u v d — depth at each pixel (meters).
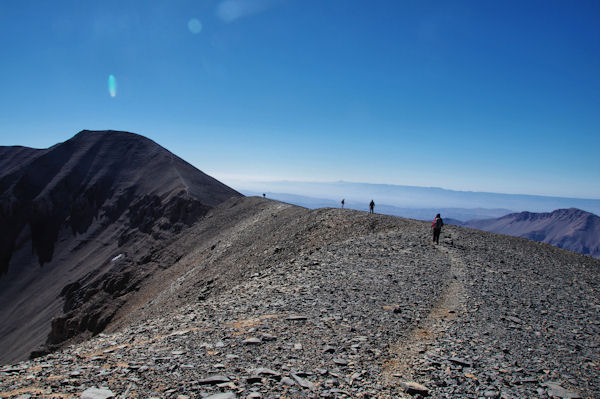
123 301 69.31
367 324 12.18
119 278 79.44
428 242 30.61
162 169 163.12
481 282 19.19
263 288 19.41
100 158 180.12
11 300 120.31
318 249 30.48
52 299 108.50
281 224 56.25
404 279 19.02
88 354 10.31
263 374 8.04
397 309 13.66
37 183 166.12
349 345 10.27
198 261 63.91
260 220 68.69
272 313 13.82
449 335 11.52
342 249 28.94
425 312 13.93
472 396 7.59
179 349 10.06
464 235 35.78
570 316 14.93
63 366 8.92
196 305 18.23
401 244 29.62
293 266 24.78
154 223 117.94
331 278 19.66
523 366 9.53
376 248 28.34
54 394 7.02
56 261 134.38
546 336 12.14
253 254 44.91
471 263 23.75
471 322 12.95
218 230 80.44
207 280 42.62
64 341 66.19
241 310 14.84
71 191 161.38
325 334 11.16
